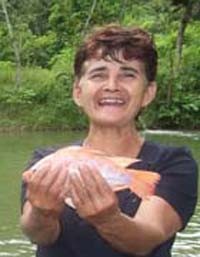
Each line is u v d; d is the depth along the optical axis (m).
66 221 2.89
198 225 10.67
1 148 20.48
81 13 35.28
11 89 28.64
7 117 27.62
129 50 2.95
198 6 32.50
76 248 2.90
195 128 29.42
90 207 2.43
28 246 9.47
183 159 3.01
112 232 2.55
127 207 2.87
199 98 29.81
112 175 2.51
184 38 34.03
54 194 2.43
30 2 36.69
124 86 2.97
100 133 3.04
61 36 35.53
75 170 2.42
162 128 29.12
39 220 2.72
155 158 2.99
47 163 2.44
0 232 10.18
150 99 3.05
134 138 3.05
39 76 30.11
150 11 36.69
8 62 32.31
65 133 26.81
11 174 15.15
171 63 30.48
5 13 32.62
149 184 2.51
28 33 34.78
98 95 2.98
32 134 26.19
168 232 2.81
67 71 29.69
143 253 2.71
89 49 2.98
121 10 34.78
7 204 12.06
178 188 2.93
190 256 9.09
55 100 28.22
